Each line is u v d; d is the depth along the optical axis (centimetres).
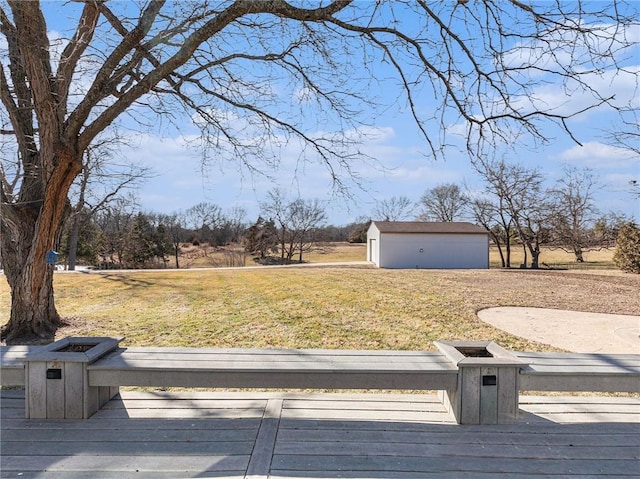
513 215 2597
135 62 557
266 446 291
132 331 711
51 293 722
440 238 2608
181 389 433
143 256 3359
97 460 272
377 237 2655
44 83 571
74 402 333
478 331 739
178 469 261
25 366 334
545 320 864
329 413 347
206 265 3538
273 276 1770
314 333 704
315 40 586
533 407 364
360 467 265
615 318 889
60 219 697
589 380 327
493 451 287
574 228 2698
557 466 269
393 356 362
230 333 702
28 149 680
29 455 278
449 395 348
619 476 258
